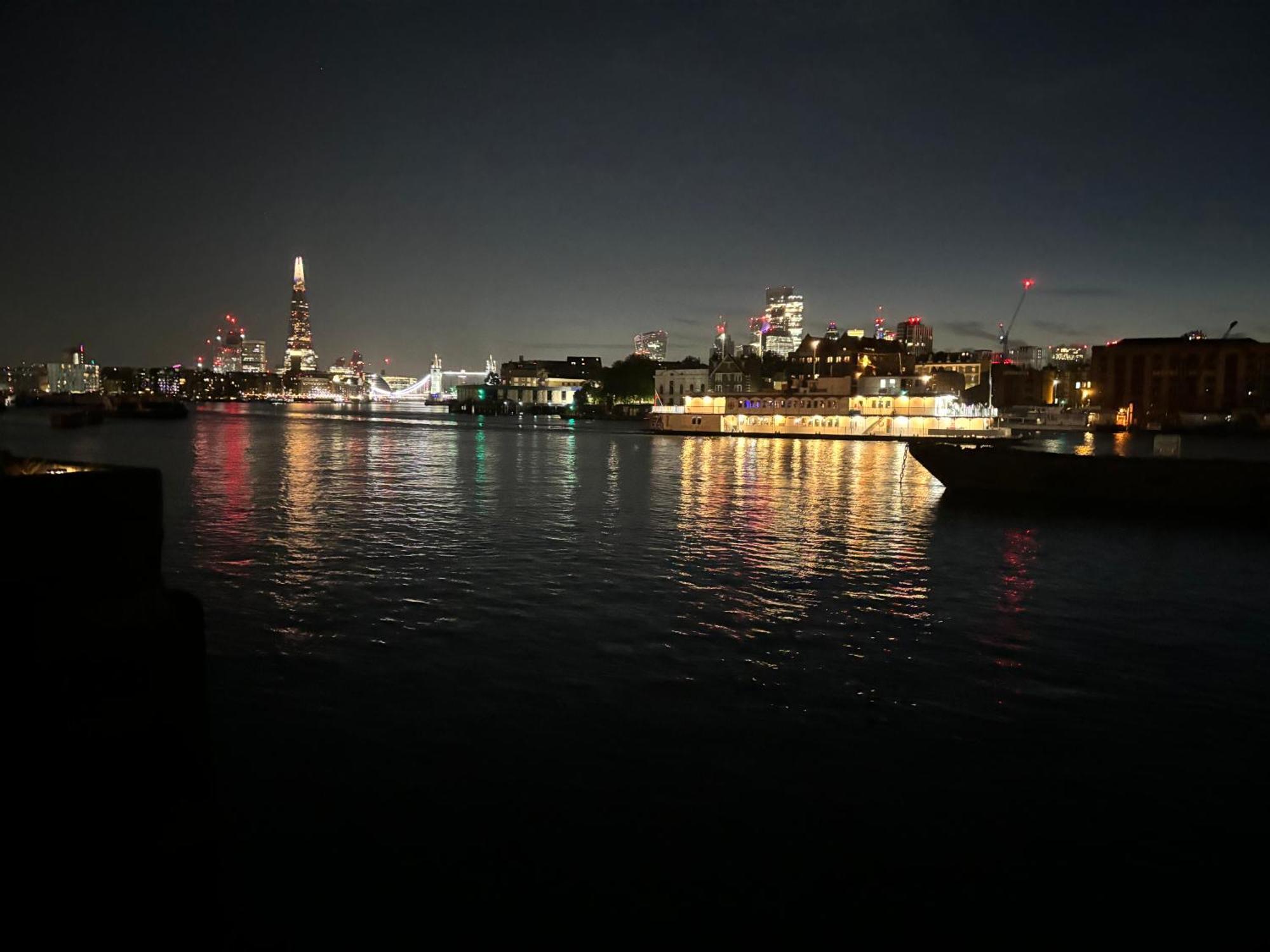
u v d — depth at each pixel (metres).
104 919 3.38
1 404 162.38
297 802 6.96
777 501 33.28
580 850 6.31
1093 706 9.68
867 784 7.52
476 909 5.53
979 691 10.20
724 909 5.61
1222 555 21.38
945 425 100.44
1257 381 127.88
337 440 81.62
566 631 12.70
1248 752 8.40
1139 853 6.42
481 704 9.40
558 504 30.80
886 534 24.58
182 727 3.67
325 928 5.27
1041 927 5.47
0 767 3.06
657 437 100.06
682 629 12.95
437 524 24.77
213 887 3.82
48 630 3.17
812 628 13.16
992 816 6.96
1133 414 132.88
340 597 14.85
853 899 5.75
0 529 3.05
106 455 58.38
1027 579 17.70
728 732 8.70
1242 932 5.45
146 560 3.53
